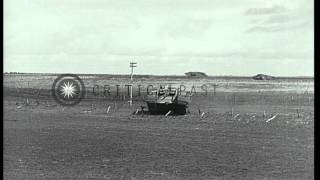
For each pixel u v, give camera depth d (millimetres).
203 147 32281
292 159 29484
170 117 42406
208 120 40469
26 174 27078
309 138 34219
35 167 28500
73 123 39031
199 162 28906
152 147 32188
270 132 35875
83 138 34344
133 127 38031
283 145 32594
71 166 27562
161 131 36969
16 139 33688
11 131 35812
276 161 28922
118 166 28156
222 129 37125
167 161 29188
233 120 40219
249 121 39719
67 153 30047
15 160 29641
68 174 26469
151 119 40812
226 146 31859
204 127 37938
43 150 31594
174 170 27109
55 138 33844
